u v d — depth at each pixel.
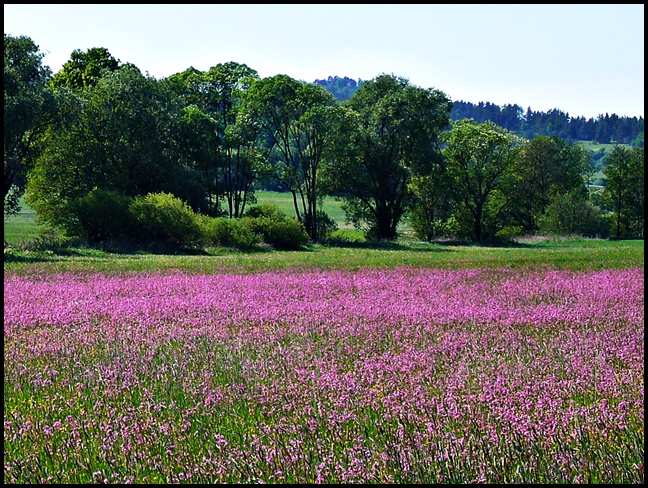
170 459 14.79
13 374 22.61
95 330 31.84
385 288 51.47
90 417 17.70
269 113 147.75
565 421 16.70
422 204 177.62
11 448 15.70
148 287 50.19
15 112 90.50
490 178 185.62
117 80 124.75
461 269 71.81
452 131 186.62
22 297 42.97
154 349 26.64
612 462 14.16
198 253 106.12
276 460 14.38
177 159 135.00
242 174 150.50
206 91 161.50
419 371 22.64
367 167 159.75
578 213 195.38
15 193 114.38
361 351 26.02
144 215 104.38
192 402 19.25
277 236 125.31
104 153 123.44
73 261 77.00
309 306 39.91
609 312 38.12
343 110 149.38
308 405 18.33
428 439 15.35
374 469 13.81
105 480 13.62
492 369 22.64
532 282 56.22
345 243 150.38
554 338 29.52
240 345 27.25
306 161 155.88
